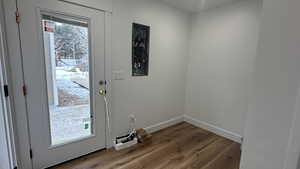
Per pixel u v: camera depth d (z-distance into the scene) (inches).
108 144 85.2
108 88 80.1
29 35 56.7
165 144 91.9
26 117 59.8
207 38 106.7
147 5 89.4
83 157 76.9
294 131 21.5
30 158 62.8
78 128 75.1
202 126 115.4
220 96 103.0
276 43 22.8
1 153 53.8
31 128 61.6
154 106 106.0
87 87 74.8
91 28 70.1
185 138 99.9
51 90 65.6
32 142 62.6
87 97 75.6
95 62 73.8
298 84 20.9
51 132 67.9
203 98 113.5
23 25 55.2
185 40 115.3
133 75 90.7
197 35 113.0
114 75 82.0
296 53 20.9
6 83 53.0
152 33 94.9
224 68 99.0
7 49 53.0
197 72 115.7
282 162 23.3
